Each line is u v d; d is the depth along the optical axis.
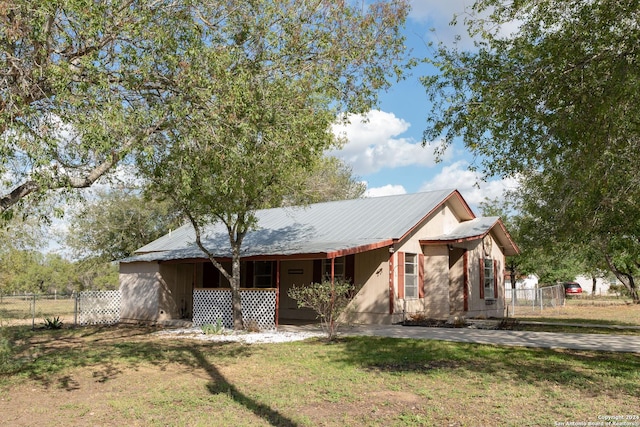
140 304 21.61
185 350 12.86
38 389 8.71
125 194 27.38
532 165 10.18
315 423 6.51
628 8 8.09
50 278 44.38
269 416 6.80
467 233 20.36
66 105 7.74
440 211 21.27
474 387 8.23
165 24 8.84
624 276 31.98
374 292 18.31
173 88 9.09
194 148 9.29
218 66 8.70
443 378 8.89
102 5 7.67
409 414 6.80
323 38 10.56
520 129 9.81
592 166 8.51
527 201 18.72
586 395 7.66
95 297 22.14
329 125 12.78
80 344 14.85
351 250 16.16
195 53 8.58
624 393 7.76
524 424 6.34
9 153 7.05
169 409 7.22
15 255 25.20
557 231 14.47
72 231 31.22
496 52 10.56
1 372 10.09
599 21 8.39
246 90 8.95
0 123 6.96
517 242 26.48
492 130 10.20
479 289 21.22
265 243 20.34
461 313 20.19
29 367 10.70
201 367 10.45
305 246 17.91
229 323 17.97
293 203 20.91
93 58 7.79
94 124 7.36
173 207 17.62
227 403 7.47
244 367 10.29
